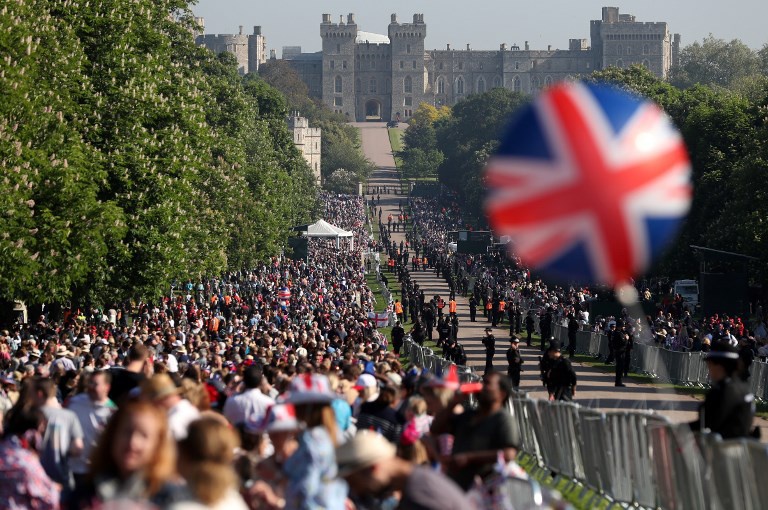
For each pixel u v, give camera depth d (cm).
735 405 7475
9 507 6188
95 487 5206
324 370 12219
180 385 8125
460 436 6619
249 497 6144
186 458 4741
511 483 5844
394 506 6094
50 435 7356
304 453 5422
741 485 6925
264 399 7969
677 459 7888
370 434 5506
